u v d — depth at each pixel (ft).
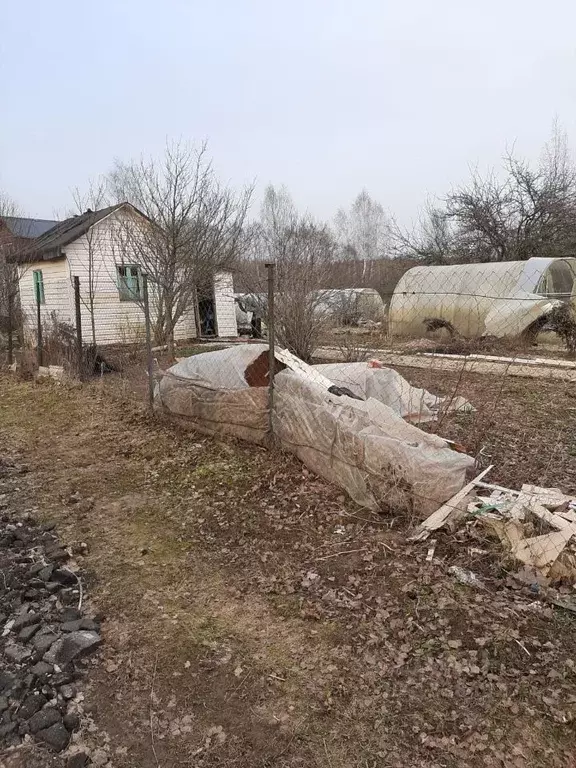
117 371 35.60
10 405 28.45
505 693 7.97
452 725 7.51
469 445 18.19
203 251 43.39
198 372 21.42
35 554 12.59
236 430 19.12
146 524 14.03
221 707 8.01
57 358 34.81
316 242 46.98
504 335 45.96
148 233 42.42
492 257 72.38
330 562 11.64
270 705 8.00
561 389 27.84
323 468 15.37
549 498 12.41
